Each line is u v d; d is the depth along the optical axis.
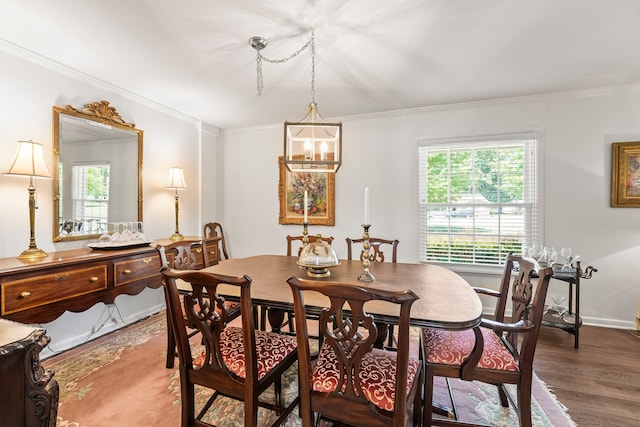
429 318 1.17
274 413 1.65
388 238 3.59
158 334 2.71
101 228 2.71
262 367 1.32
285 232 4.06
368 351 1.04
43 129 2.29
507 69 2.46
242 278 1.15
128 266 2.35
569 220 2.96
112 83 2.72
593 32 1.93
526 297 1.49
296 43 2.07
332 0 1.63
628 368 2.11
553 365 2.15
